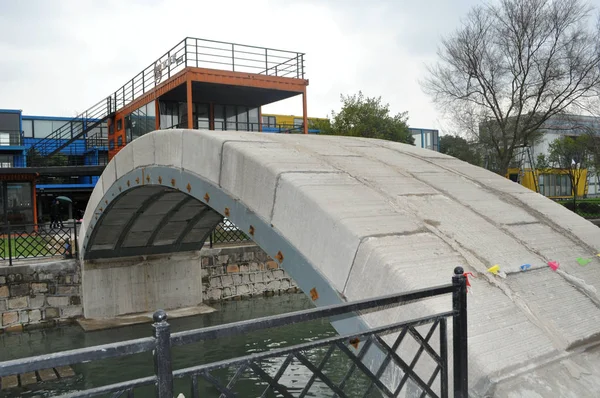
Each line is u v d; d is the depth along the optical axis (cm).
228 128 2055
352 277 414
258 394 780
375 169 613
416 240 431
